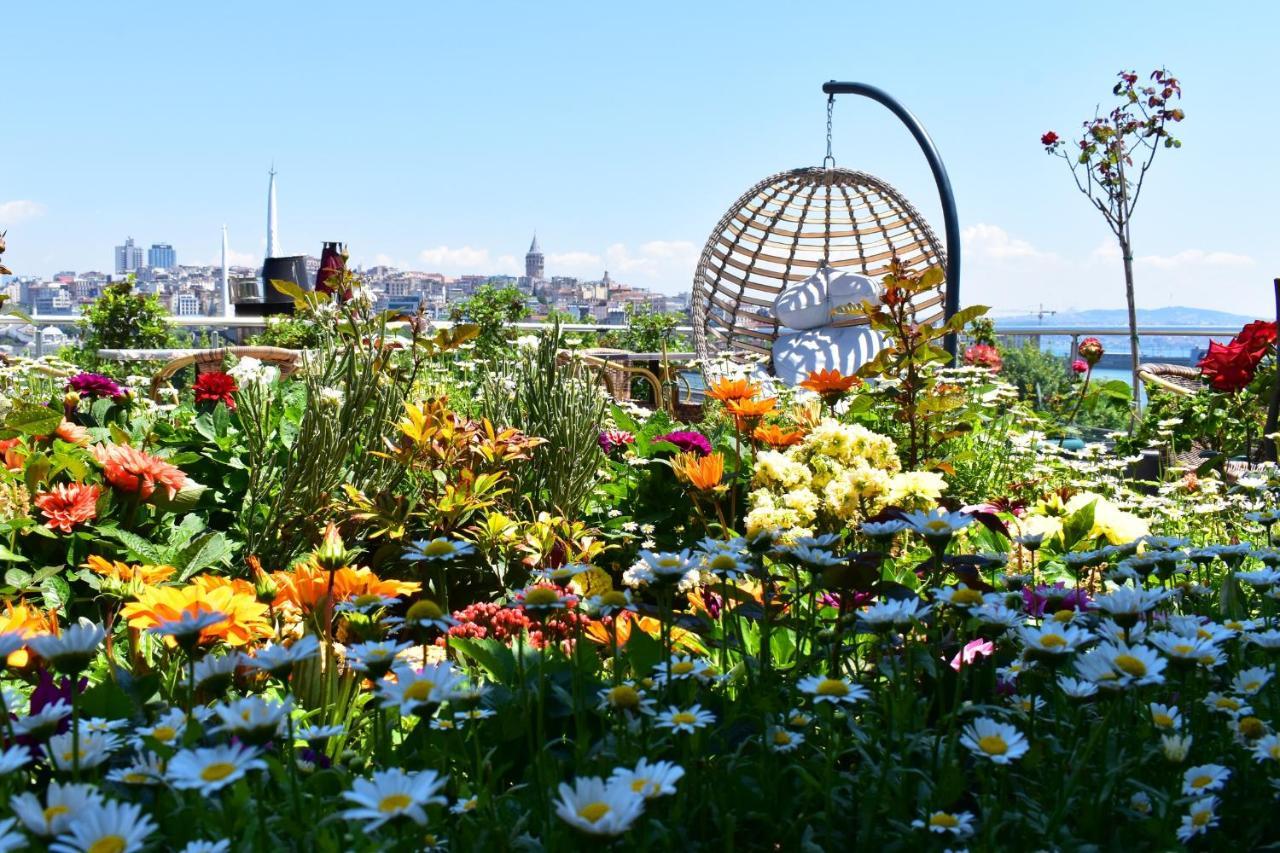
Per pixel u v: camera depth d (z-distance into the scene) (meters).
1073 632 1.00
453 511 2.37
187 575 2.06
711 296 7.80
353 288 2.57
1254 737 0.99
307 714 1.25
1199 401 4.50
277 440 2.66
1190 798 0.90
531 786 0.99
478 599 2.45
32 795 0.68
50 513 2.11
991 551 2.07
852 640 1.28
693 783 0.97
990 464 3.48
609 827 0.66
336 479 2.37
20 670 1.21
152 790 0.86
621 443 3.46
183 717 0.91
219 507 2.57
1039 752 1.02
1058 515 2.20
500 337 4.55
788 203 7.64
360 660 0.92
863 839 0.91
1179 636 1.13
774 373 7.33
